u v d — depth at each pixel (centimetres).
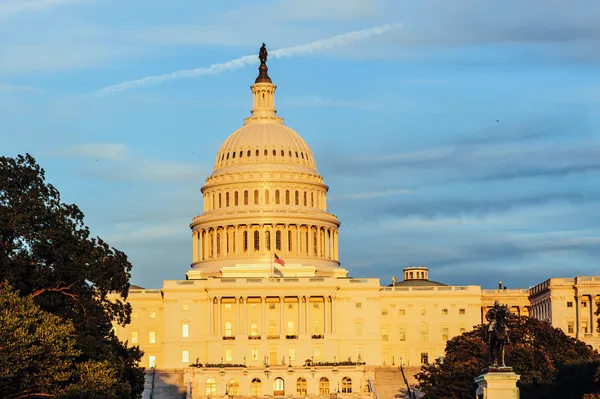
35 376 17012
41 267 18838
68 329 17375
